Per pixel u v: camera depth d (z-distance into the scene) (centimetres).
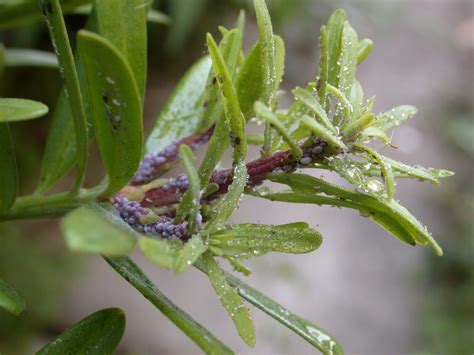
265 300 15
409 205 73
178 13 54
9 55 22
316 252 63
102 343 14
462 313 62
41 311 45
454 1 121
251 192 14
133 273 14
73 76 14
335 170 13
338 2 75
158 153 17
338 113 13
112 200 15
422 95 88
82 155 15
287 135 12
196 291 54
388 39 98
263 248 13
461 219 73
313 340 14
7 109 11
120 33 15
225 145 13
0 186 15
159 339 50
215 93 17
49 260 47
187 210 13
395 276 64
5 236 41
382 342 58
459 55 102
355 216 69
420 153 79
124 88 12
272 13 59
